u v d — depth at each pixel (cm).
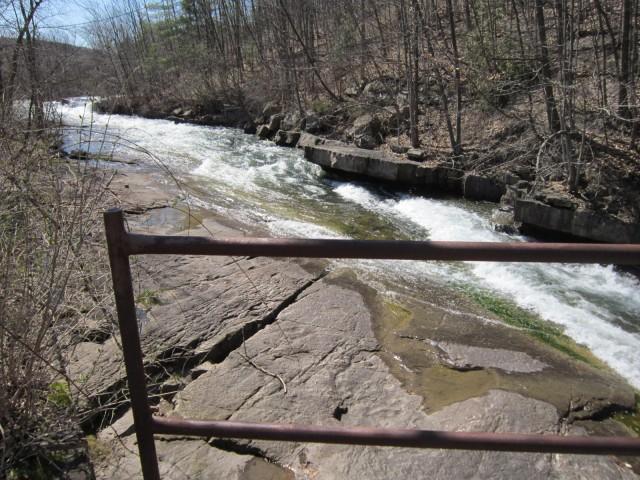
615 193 789
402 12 1284
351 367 389
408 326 458
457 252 129
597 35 1110
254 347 410
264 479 282
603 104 879
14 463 212
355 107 1562
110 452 297
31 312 233
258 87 2170
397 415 338
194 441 309
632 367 451
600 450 143
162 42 3153
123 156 1307
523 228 847
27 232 246
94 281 297
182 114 2453
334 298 501
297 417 332
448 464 284
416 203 1008
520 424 328
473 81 1205
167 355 394
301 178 1222
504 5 1477
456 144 1163
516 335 454
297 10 2153
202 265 557
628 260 125
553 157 929
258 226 795
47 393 250
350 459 292
